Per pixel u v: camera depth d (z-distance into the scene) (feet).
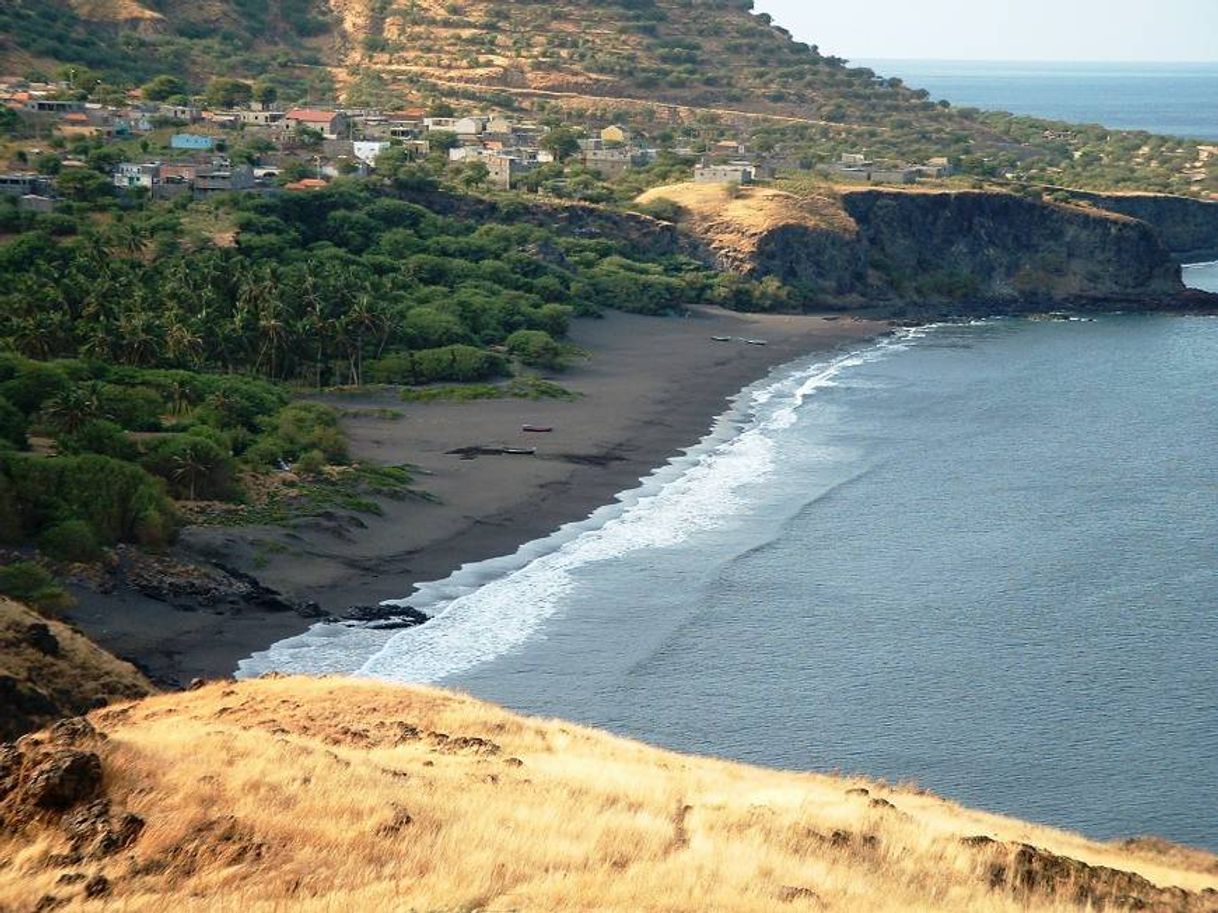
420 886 127.85
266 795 146.10
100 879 124.77
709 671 331.98
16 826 135.44
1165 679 331.77
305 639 346.33
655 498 485.15
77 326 572.51
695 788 175.63
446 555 416.87
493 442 553.23
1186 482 517.96
